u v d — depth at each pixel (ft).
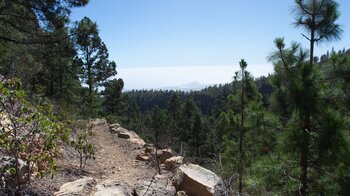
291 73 19.77
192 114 155.02
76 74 90.89
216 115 158.10
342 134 18.30
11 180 13.02
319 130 19.25
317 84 19.16
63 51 52.03
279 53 20.54
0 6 42.57
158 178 20.16
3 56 38.45
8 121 16.20
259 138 27.55
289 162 21.59
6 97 12.51
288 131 19.98
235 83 36.91
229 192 18.95
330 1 19.81
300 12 20.63
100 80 101.65
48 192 15.24
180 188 18.80
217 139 107.96
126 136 44.65
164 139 32.65
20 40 47.29
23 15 45.55
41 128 13.46
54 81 81.61
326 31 20.15
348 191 19.10
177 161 26.61
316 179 20.92
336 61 19.81
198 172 19.74
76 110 63.87
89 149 22.97
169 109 188.65
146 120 157.07
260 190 22.98
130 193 16.14
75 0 45.52
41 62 51.49
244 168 31.37
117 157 31.19
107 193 14.82
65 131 16.01
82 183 16.01
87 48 90.68
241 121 35.88
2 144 12.23
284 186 21.50
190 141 124.67
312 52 20.68
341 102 19.60
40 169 18.10
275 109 21.47
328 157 19.60
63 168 20.99
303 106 19.11
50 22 47.06
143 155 31.55
